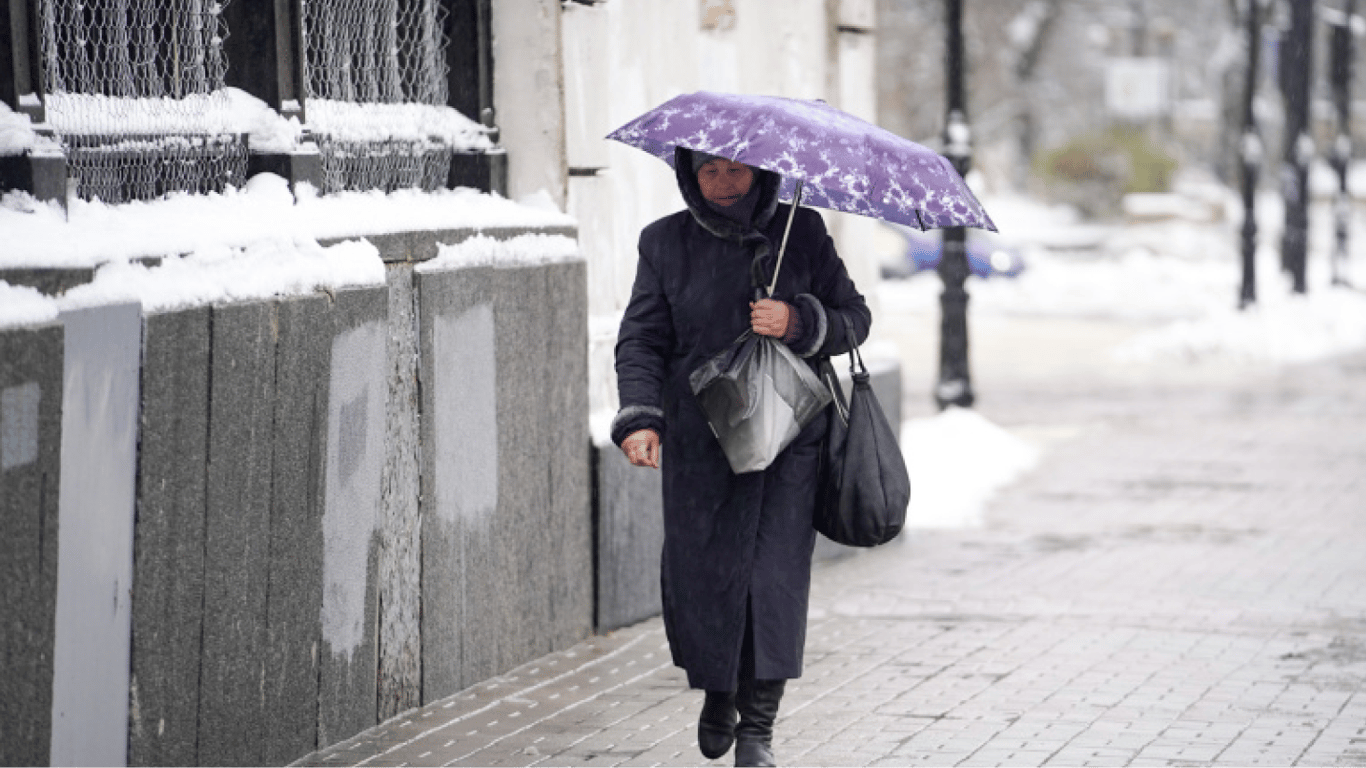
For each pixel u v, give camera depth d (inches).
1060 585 1013.2
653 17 971.3
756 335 583.5
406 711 723.4
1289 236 3218.5
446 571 745.0
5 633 480.1
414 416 721.6
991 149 6624.0
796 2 1123.9
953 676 791.1
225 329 581.3
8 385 475.8
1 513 475.2
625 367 592.7
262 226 623.2
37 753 495.8
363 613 684.7
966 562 1093.1
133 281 541.3
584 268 858.1
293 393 624.1
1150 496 1354.6
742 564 586.2
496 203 822.5
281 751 633.0
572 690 766.5
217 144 647.1
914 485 1380.4
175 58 642.2
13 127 526.0
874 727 701.3
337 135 719.7
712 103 570.9
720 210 591.2
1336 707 731.4
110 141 592.1
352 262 664.4
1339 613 928.3
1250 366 2448.3
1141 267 4138.8
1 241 491.2
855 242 1171.3
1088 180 5861.2
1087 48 7076.8
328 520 653.9
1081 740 679.7
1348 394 2078.0
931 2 6230.3
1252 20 2864.2
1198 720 709.9
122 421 534.9
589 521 873.5
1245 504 1312.7
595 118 892.0
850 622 917.2
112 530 533.6
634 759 657.0
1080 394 2098.9
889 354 1184.8
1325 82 6781.5
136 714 549.3
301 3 677.3
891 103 6309.1
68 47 592.7
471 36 844.0
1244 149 2844.5
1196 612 932.6
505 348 786.8
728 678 586.9
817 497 596.1
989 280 3794.3
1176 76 7229.3
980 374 2342.5
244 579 602.5
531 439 812.6
